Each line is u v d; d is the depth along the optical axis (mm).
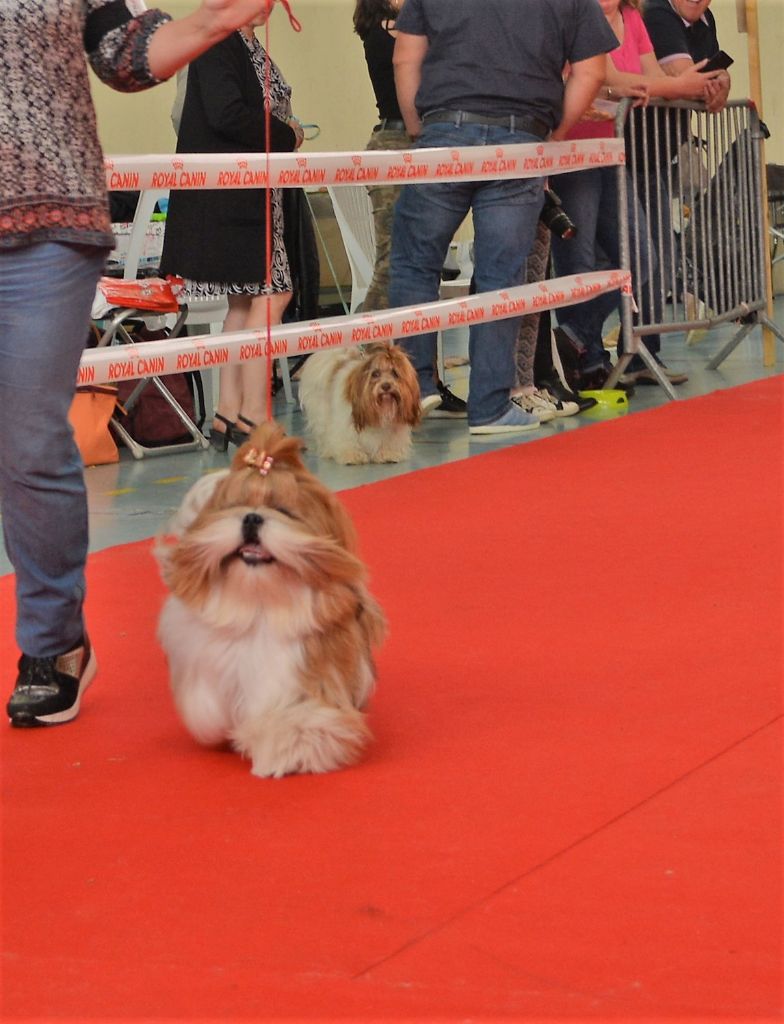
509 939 2227
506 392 7656
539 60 7230
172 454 7445
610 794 2820
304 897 2416
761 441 6906
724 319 9203
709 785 2842
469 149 7074
